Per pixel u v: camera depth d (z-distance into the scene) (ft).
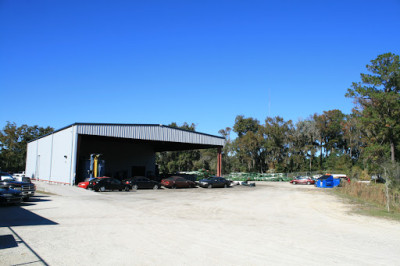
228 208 56.65
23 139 215.10
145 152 170.09
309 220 44.86
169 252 23.71
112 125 109.81
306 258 23.17
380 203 67.36
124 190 96.68
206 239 28.91
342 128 241.55
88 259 21.42
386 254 25.31
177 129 128.98
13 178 75.10
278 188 127.03
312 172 216.54
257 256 23.27
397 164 70.54
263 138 252.62
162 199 70.23
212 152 278.26
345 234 34.35
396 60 155.12
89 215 42.86
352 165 216.33
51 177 120.78
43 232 30.32
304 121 255.91
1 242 25.86
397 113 153.28
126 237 28.86
